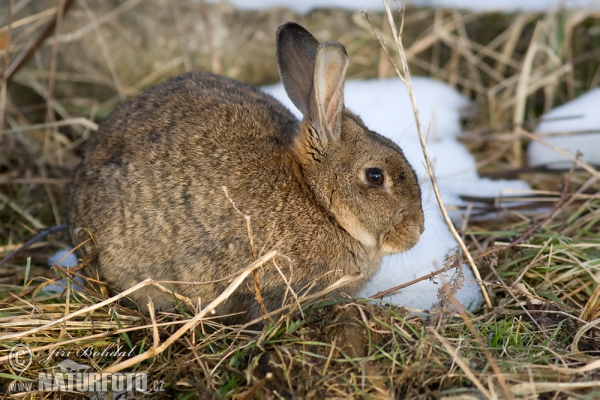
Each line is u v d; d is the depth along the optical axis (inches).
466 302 294.7
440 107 435.2
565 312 269.6
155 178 277.6
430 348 233.5
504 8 465.1
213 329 264.1
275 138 289.6
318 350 236.2
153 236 276.4
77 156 416.5
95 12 460.4
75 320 269.6
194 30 459.8
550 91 435.2
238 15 463.2
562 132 408.5
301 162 282.5
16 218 366.0
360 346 238.4
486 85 459.5
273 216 272.8
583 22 457.1
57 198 380.2
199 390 228.7
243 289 272.7
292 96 294.5
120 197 281.7
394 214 285.1
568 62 448.1
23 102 455.2
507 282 301.1
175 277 277.6
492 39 462.0
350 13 464.4
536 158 413.1
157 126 288.4
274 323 246.2
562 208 341.1
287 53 291.6
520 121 418.6
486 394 210.7
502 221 349.7
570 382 223.3
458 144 409.4
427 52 463.5
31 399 241.0
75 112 444.1
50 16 444.5
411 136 411.5
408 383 225.5
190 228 272.4
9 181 366.6
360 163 281.9
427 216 343.6
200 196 273.1
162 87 310.0
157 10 460.4
